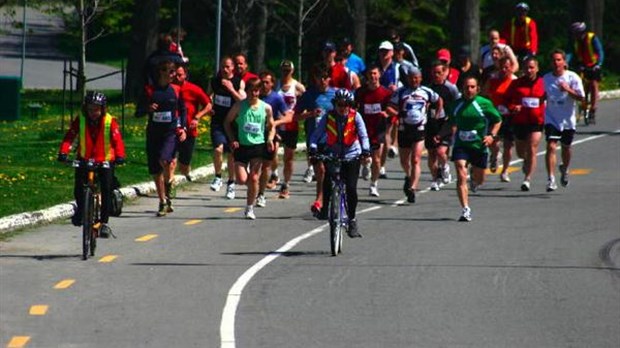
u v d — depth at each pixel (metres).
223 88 47.09
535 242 37.25
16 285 30.77
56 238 37.50
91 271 32.53
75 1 83.88
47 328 26.47
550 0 119.81
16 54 134.62
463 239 37.66
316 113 43.34
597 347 25.14
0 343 25.23
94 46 139.00
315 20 96.62
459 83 55.00
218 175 47.66
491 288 30.66
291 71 47.41
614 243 37.25
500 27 115.75
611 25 117.00
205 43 128.62
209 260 34.06
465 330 26.39
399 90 45.09
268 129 42.09
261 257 34.56
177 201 45.09
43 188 45.75
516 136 48.16
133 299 29.23
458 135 41.66
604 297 29.83
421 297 29.56
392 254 35.09
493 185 49.66
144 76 49.31
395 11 106.19
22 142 59.12
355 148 35.84
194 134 48.75
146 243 36.75
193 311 28.03
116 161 34.97
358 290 30.28
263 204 44.06
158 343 25.22
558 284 31.23
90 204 34.16
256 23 94.38
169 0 127.50
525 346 25.14
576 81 47.91
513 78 49.62
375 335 25.88
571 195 47.12
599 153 58.38
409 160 45.47
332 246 34.62
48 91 94.25
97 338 25.64
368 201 45.38
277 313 27.80
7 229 38.50
